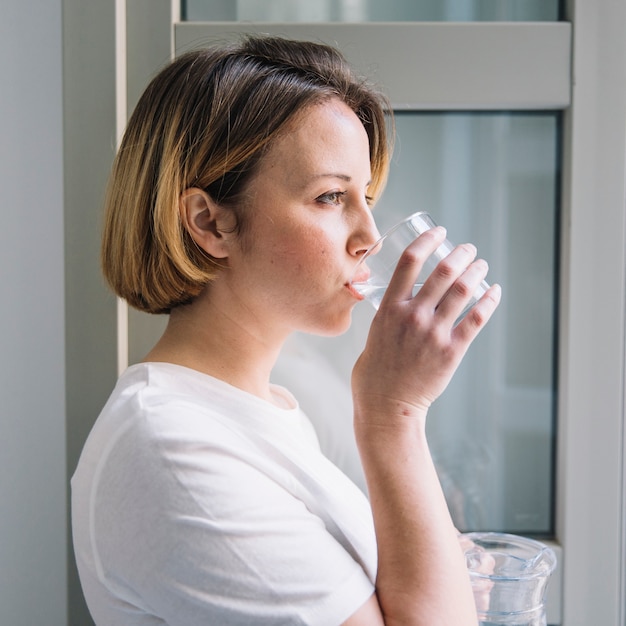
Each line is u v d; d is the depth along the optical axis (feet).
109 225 2.97
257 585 2.33
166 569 2.35
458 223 4.22
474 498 4.35
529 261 4.24
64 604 4.24
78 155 3.86
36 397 4.19
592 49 3.98
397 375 2.69
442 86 4.00
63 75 3.83
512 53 3.98
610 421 4.15
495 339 4.28
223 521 2.35
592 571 4.21
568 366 4.14
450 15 4.08
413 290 2.77
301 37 3.99
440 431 4.33
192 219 2.72
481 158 4.18
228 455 2.50
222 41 3.89
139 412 2.52
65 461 3.99
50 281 4.15
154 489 2.39
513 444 4.33
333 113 2.74
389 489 2.61
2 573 4.24
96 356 3.92
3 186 4.09
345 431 4.27
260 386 3.00
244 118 2.66
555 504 4.32
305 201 2.68
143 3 3.90
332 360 4.26
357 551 2.70
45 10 4.03
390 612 2.49
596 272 4.09
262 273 2.73
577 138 4.03
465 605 2.52
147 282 2.87
